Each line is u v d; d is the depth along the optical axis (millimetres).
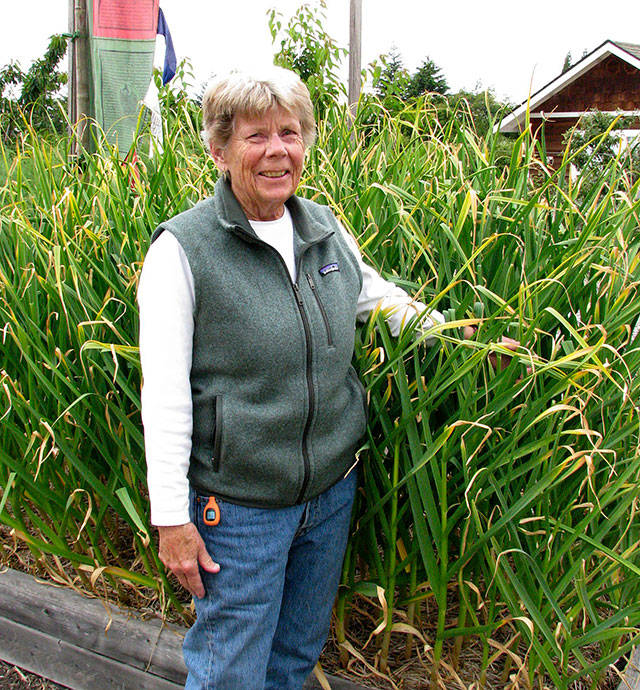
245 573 1304
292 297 1264
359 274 1435
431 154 2043
